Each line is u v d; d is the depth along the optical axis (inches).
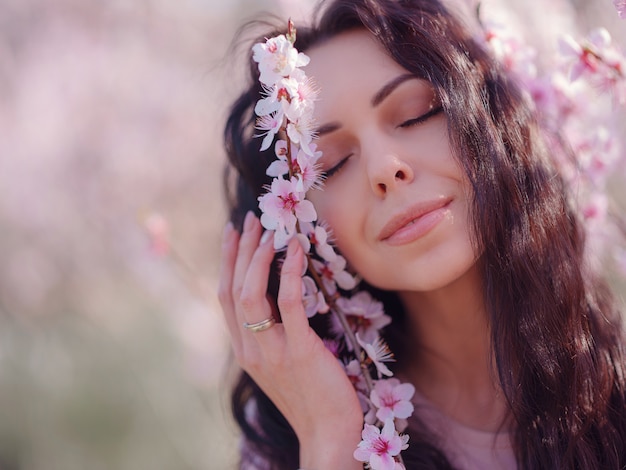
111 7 105.7
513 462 29.8
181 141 100.7
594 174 33.9
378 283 29.5
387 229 28.2
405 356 32.5
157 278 84.2
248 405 34.4
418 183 28.0
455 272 28.1
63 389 91.3
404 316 32.6
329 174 29.3
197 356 72.6
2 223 110.8
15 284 115.3
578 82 33.2
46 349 100.3
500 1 36.7
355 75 28.7
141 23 104.3
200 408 73.9
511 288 28.7
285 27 31.2
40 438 87.0
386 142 28.3
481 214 28.0
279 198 27.9
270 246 30.7
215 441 66.6
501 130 29.4
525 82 33.0
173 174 102.0
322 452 29.2
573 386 28.5
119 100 103.6
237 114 32.5
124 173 102.8
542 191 29.5
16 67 107.5
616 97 29.5
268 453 32.5
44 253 113.6
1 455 88.3
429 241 28.0
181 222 98.2
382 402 29.4
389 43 28.8
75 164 105.3
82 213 106.0
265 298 30.4
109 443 84.5
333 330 31.4
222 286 32.1
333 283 30.4
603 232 35.0
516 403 28.7
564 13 38.4
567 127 33.9
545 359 28.5
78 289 116.3
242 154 32.5
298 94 26.8
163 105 101.3
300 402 30.0
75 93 104.7
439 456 30.1
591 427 28.8
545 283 28.8
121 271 112.6
